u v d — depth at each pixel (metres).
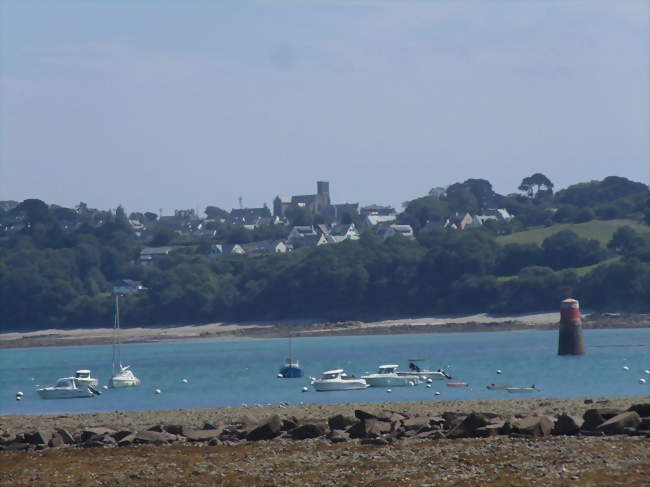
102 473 167.25
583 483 141.25
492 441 178.00
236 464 169.38
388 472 155.25
